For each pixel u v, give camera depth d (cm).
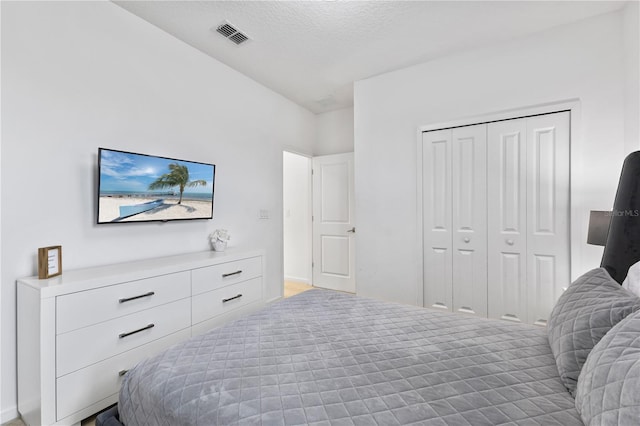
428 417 81
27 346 157
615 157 228
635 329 78
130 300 184
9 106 169
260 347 124
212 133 296
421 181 309
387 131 329
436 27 248
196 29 250
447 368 107
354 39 265
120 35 221
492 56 274
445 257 298
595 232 195
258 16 233
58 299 153
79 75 199
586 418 74
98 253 208
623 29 224
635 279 132
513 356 115
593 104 235
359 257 346
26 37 175
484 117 277
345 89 373
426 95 306
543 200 254
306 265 479
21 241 172
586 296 116
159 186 240
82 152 200
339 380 100
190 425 86
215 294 243
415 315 162
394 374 103
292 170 492
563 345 104
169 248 255
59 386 152
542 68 253
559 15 233
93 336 167
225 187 311
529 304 260
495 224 274
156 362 114
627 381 65
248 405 87
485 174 278
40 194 180
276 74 333
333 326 146
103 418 115
